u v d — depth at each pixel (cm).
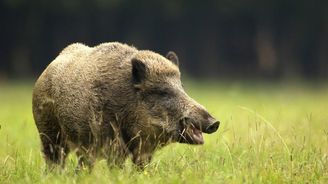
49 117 3456
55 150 3512
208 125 2972
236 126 4731
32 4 19712
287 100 9981
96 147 3150
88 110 3161
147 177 2927
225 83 18038
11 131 5003
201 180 2809
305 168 3056
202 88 14775
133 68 3106
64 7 19888
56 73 3378
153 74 3128
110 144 3125
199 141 3031
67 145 3472
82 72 3238
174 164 3078
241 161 3123
